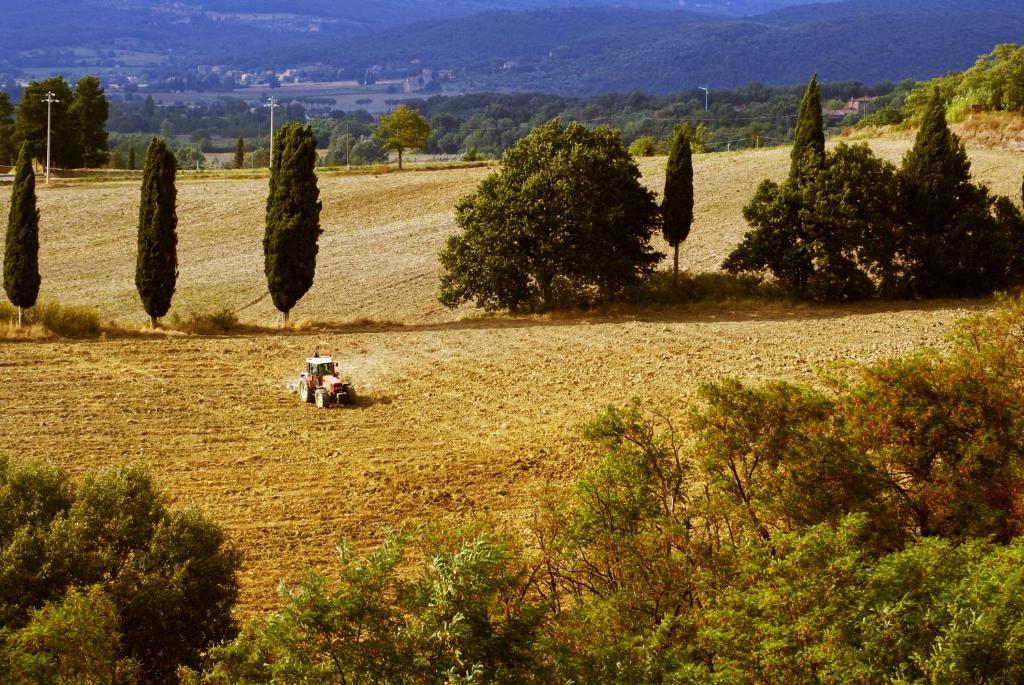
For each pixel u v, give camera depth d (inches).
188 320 3063.5
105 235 4719.5
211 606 1141.7
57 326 2694.4
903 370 1171.9
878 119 7367.1
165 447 1946.4
